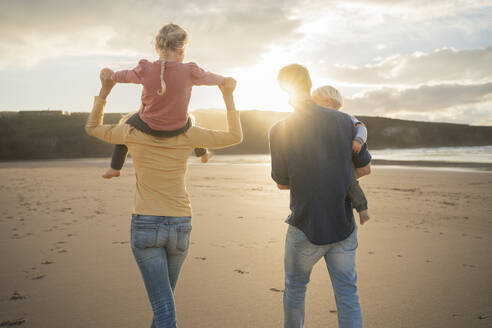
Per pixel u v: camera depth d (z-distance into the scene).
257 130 87.44
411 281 3.25
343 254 1.79
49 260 3.82
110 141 1.82
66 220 6.07
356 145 1.80
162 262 1.71
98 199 8.71
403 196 9.73
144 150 1.71
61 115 76.19
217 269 3.56
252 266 3.66
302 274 1.87
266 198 9.12
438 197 9.48
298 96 1.90
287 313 1.91
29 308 2.64
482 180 13.87
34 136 69.25
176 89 1.67
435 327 2.39
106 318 2.49
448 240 4.82
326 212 1.74
